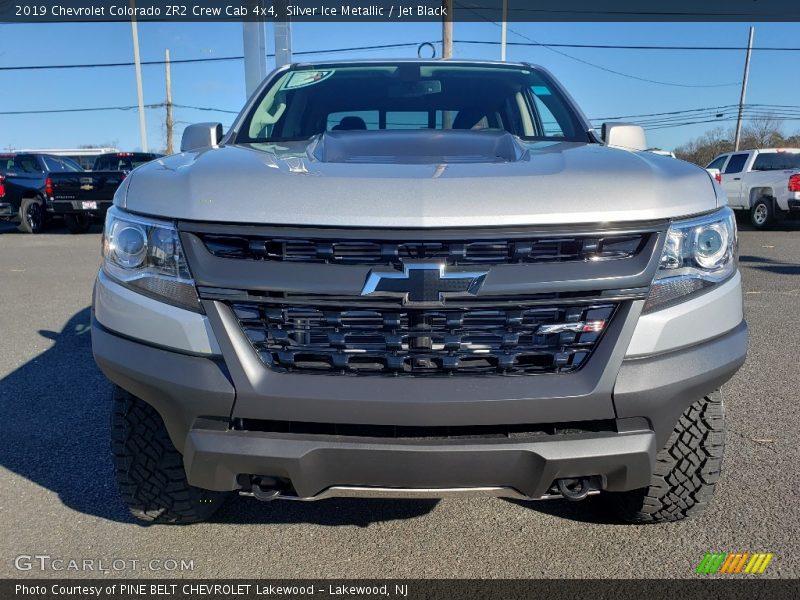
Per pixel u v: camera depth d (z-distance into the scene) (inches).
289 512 116.0
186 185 84.4
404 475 81.5
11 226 720.3
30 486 124.8
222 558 102.7
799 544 104.3
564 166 88.3
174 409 83.3
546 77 150.0
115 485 125.2
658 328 81.4
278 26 352.2
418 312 79.0
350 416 79.4
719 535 107.2
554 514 115.3
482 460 80.4
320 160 93.5
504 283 77.6
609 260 80.1
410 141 104.2
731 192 692.7
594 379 80.2
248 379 79.8
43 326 249.3
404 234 77.1
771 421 152.7
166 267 82.5
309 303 78.7
